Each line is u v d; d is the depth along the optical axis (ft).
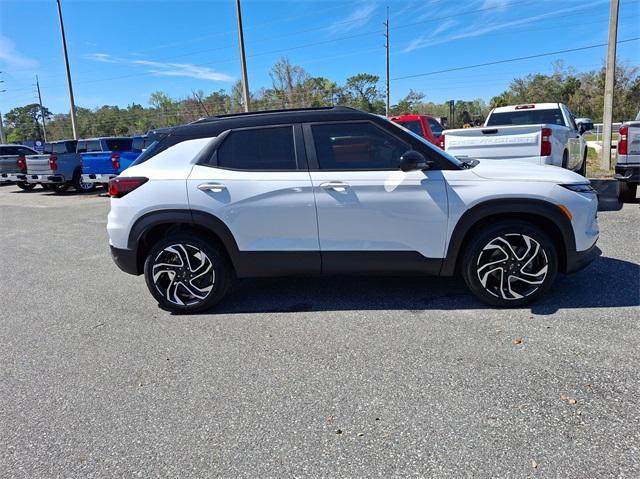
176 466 7.75
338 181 12.93
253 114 13.96
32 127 314.96
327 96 225.76
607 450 7.57
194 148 13.87
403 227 12.97
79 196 51.52
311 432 8.43
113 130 285.84
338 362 10.85
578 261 12.96
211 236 14.07
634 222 22.71
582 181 13.02
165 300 14.29
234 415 9.06
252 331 12.82
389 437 8.18
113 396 9.96
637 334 11.33
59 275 19.79
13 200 50.16
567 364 10.18
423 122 38.81
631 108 141.69
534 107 33.45
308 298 14.98
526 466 7.31
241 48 71.00
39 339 13.15
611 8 43.09
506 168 13.33
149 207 13.62
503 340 11.41
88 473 7.70
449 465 7.42
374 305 14.08
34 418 9.32
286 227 13.30
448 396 9.26
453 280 15.84
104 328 13.69
